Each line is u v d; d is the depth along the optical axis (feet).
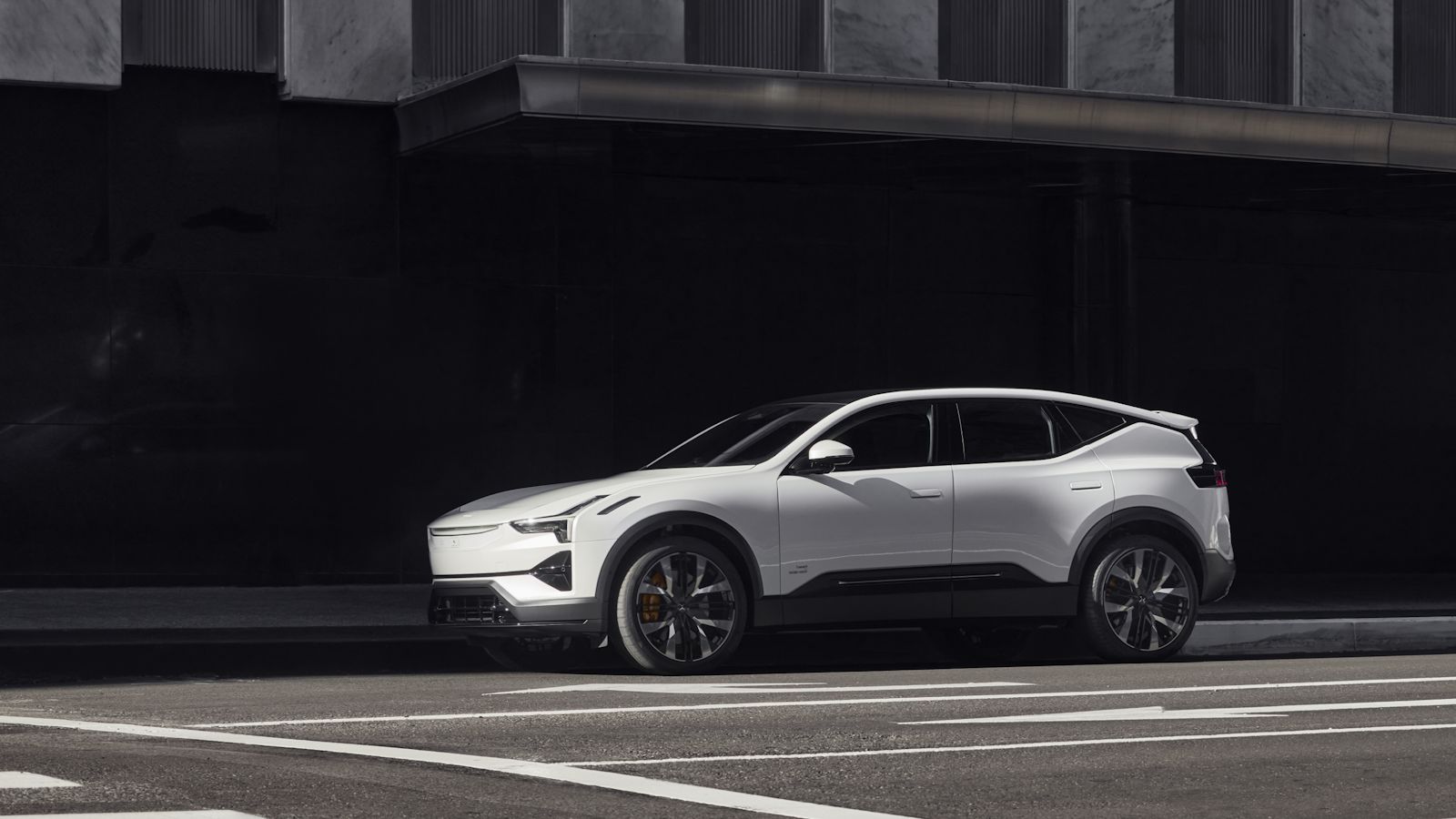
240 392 56.80
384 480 58.08
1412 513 71.31
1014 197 66.33
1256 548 69.36
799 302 63.98
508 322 59.41
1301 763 24.29
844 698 31.94
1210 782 22.79
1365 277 71.00
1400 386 71.36
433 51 58.75
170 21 56.34
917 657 44.68
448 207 58.85
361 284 57.98
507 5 59.36
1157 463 40.83
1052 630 44.98
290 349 57.31
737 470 37.99
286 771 23.04
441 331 58.75
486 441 59.11
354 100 57.00
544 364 59.72
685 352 62.64
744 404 63.26
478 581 37.19
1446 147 57.98
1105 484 40.09
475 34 59.06
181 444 56.24
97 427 55.57
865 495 38.34
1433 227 71.61
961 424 39.83
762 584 37.52
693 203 62.69
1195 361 68.85
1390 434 71.15
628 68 50.44
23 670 38.14
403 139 57.67
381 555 57.98
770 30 61.77
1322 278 70.44
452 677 37.73
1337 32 67.56
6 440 54.85
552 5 59.82
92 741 25.98
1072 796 21.70
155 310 56.13
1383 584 64.23
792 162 59.21
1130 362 66.13
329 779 22.43
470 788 21.85
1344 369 70.64
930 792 21.93
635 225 62.03
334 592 54.65
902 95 52.60
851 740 26.32
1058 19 65.21
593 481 38.91
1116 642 39.88
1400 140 57.52
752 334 63.41
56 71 53.36
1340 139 56.90
